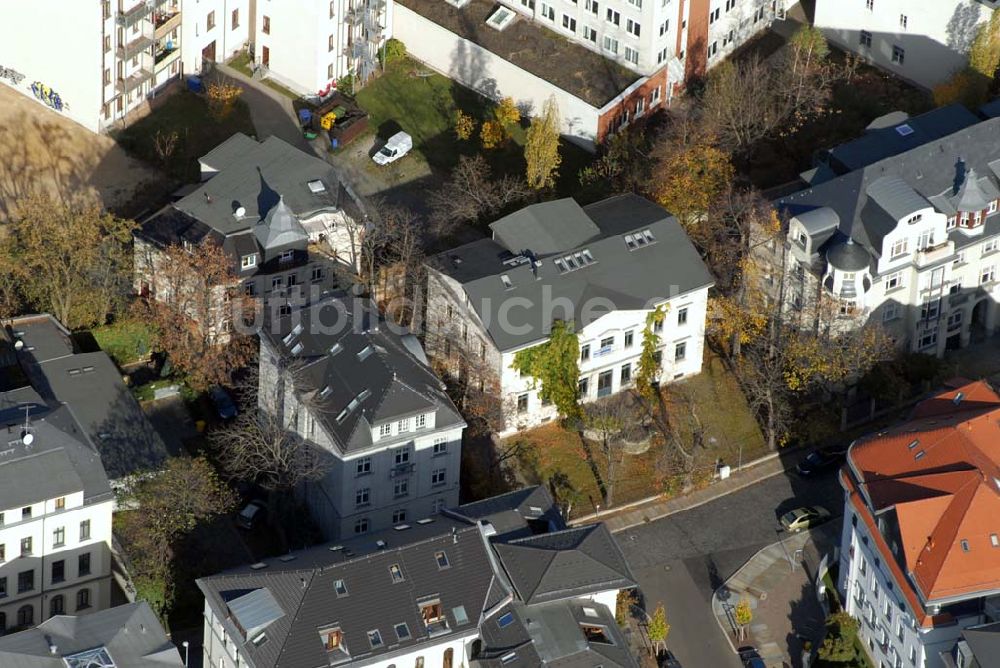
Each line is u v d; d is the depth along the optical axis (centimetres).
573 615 17262
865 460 18738
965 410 19150
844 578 19088
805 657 18638
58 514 17900
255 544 19212
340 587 16988
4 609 18062
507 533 17850
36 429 18062
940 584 17550
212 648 17462
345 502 18912
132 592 18400
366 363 18962
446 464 19262
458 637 17000
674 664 18438
